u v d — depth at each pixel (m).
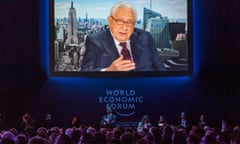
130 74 18.97
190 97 19.36
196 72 19.44
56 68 18.97
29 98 19.11
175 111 19.28
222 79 19.38
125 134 8.28
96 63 18.95
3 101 19.03
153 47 19.03
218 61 19.38
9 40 19.05
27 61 19.14
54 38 18.95
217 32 19.36
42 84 19.22
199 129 9.78
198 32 19.45
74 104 19.17
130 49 18.97
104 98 19.25
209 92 19.38
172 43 19.08
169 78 19.38
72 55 18.95
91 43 18.97
